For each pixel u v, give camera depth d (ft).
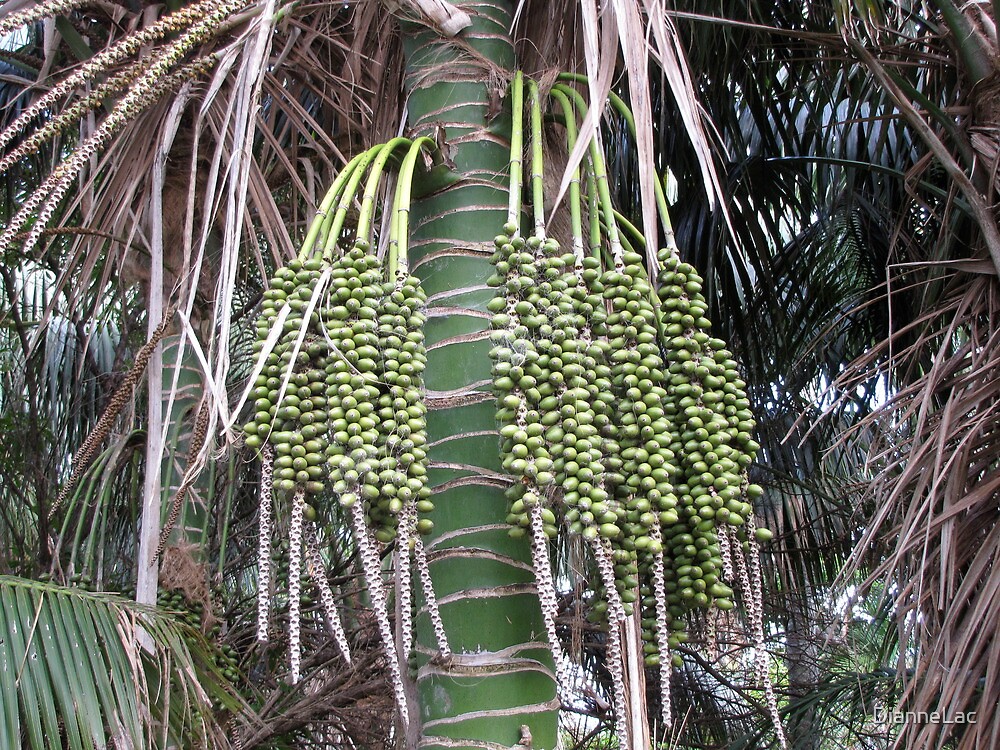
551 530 5.06
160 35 6.43
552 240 5.65
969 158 7.91
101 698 5.87
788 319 12.53
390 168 7.11
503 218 6.65
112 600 6.41
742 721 13.64
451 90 6.83
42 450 14.28
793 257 12.32
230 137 9.13
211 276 9.87
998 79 7.76
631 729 4.99
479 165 6.68
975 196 7.55
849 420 13.25
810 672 14.37
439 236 6.55
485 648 5.66
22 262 12.53
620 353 5.48
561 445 5.11
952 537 6.64
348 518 6.20
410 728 5.89
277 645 12.49
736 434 5.68
